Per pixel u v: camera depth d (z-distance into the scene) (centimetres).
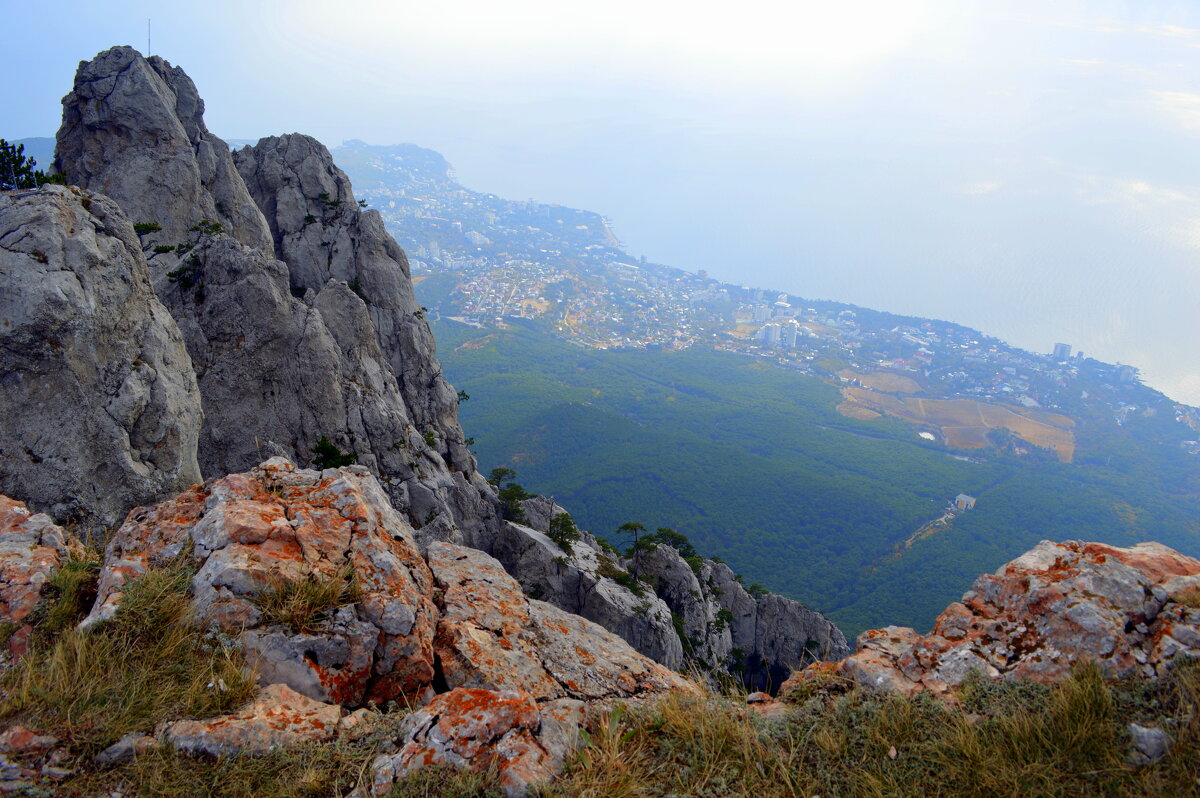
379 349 7038
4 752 586
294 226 7631
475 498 7338
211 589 780
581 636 1012
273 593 787
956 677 777
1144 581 792
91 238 1591
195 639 739
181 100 6281
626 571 7931
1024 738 657
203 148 6234
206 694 679
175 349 1802
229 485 945
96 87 5650
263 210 7712
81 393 1491
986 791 614
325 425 5488
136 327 1664
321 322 5538
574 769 638
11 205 1541
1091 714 654
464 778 595
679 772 654
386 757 632
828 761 674
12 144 3906
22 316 1415
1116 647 733
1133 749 620
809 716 746
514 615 998
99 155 5681
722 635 8844
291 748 646
